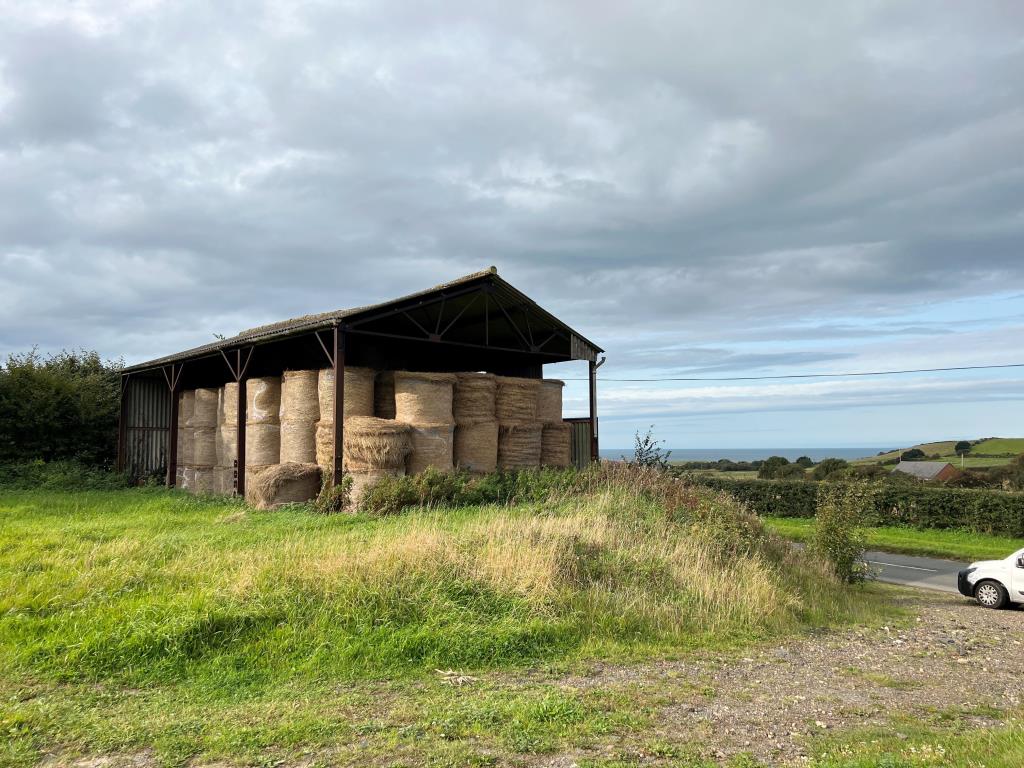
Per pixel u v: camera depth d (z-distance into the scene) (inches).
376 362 845.8
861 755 187.9
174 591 310.8
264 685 239.1
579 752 187.5
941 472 1510.8
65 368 1116.5
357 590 298.2
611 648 296.4
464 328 843.4
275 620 279.1
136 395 999.0
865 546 561.0
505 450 657.0
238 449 687.7
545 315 760.3
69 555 377.4
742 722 219.0
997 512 902.4
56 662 244.7
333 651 264.1
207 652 256.7
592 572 369.7
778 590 406.0
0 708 210.2
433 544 348.5
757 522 550.0
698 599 365.4
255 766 174.6
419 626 284.4
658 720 217.5
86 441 1014.4
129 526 500.4
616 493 564.1
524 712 214.5
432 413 593.3
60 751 183.3
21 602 289.0
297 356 863.7
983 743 193.0
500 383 663.1
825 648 329.1
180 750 182.5
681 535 467.2
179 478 842.2
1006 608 500.1
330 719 205.8
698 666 283.9
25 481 840.9
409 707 218.2
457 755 181.3
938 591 579.8
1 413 954.7
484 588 322.7
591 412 791.1
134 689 232.4
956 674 291.1
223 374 964.6
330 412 596.1
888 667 298.8
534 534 399.5
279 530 462.9
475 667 267.0
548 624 299.6
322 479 601.9
